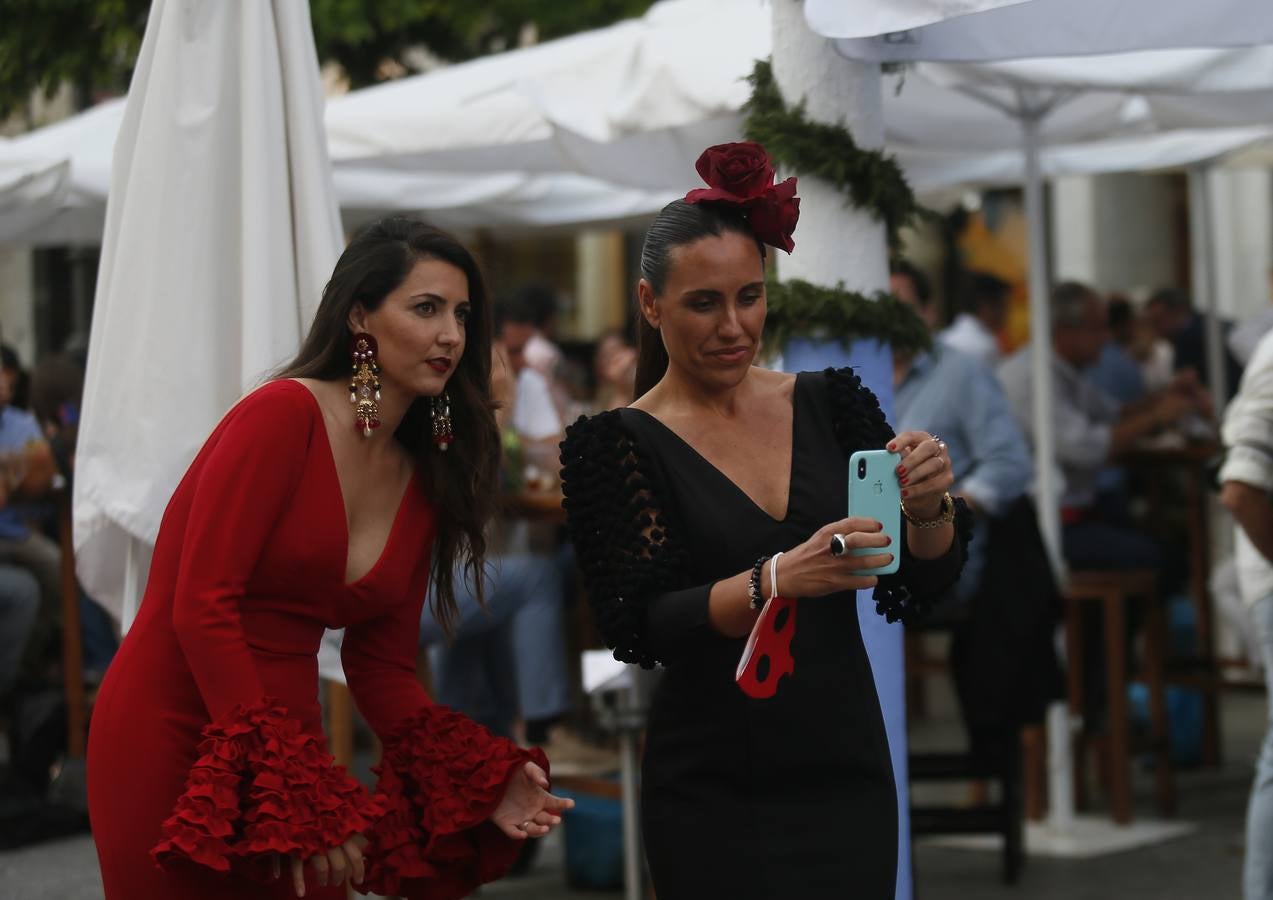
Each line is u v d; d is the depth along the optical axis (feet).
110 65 32.19
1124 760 24.63
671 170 22.00
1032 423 26.86
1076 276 47.67
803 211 14.64
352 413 10.96
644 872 21.86
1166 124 23.40
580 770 23.40
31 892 21.13
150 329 13.23
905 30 13.73
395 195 28.14
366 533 11.13
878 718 10.77
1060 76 19.19
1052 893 21.18
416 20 35.35
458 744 11.16
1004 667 21.09
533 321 32.30
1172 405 27.91
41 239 28.35
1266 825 16.65
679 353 10.43
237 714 10.08
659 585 10.30
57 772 24.93
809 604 10.67
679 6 21.06
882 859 10.49
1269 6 15.19
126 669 10.71
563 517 22.41
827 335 14.38
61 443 25.22
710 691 10.56
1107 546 26.27
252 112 13.35
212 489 10.30
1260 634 17.52
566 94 18.62
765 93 14.66
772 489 10.64
